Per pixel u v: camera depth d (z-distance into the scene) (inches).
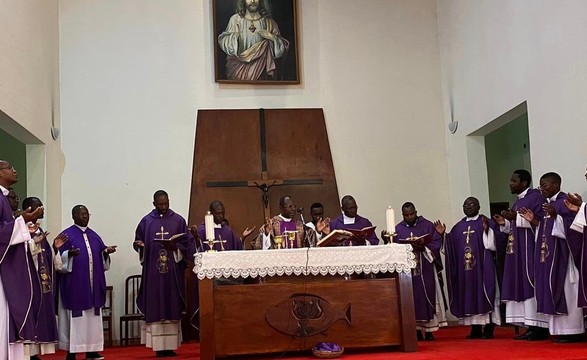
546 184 285.6
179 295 317.4
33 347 281.9
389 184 434.3
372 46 445.1
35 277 234.4
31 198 285.9
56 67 403.9
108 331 382.9
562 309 276.7
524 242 303.6
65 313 300.7
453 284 341.1
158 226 324.2
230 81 423.8
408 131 441.1
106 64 417.4
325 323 256.1
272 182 413.1
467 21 408.2
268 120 425.4
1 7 299.7
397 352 258.2
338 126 434.6
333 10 444.8
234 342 250.2
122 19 422.9
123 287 401.7
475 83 401.7
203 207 405.1
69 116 409.7
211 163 412.8
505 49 362.9
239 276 247.3
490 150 473.4
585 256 264.2
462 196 424.5
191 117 421.4
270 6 435.8
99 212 405.4
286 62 432.8
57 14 413.1
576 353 231.5
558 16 310.0
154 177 412.8
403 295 260.1
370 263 255.8
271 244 288.7
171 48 425.4
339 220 335.3
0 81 295.7
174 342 314.3
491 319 329.4
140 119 416.5
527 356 228.5
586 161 290.2
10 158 431.5
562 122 308.8
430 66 449.1
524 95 344.2
